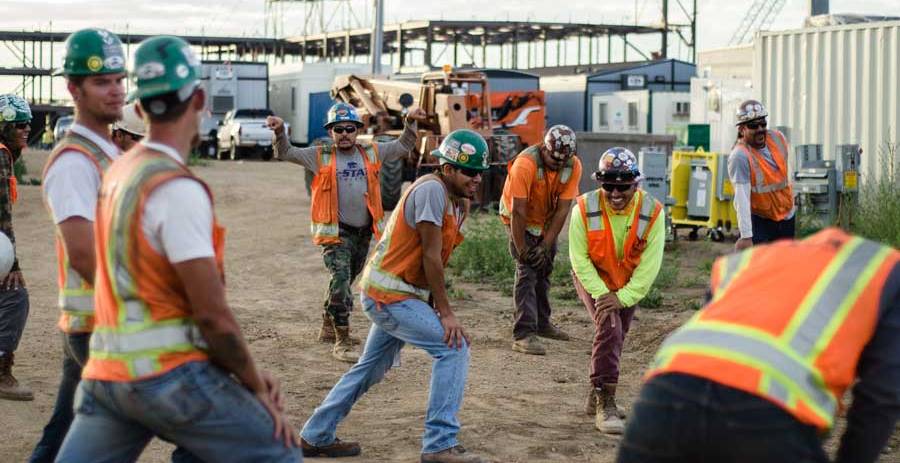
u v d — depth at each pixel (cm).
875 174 1894
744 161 1098
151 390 406
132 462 436
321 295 1457
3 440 747
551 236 1074
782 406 359
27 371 966
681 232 2058
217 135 5097
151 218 400
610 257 802
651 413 376
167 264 405
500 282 1520
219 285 403
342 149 1052
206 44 8431
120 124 623
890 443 771
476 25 6988
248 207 2547
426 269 675
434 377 682
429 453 683
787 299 375
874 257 379
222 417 413
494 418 837
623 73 4919
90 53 526
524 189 1053
